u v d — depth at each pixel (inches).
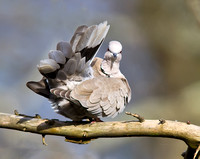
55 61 260.7
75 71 276.8
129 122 258.1
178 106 618.8
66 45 268.5
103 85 282.2
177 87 653.3
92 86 276.2
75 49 284.8
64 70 270.2
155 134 255.9
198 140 249.0
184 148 582.9
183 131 251.1
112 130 258.5
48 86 281.0
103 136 261.6
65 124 262.7
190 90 632.4
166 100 641.0
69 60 267.1
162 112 609.0
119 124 258.5
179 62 661.9
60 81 274.4
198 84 639.8
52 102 281.4
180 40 659.4
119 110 294.5
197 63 655.8
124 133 257.9
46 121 259.9
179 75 658.2
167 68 665.6
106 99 278.1
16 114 267.9
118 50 331.9
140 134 257.3
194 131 250.1
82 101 263.4
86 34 289.1
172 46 665.6
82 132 260.2
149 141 579.8
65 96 257.9
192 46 653.9
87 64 285.9
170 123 253.8
